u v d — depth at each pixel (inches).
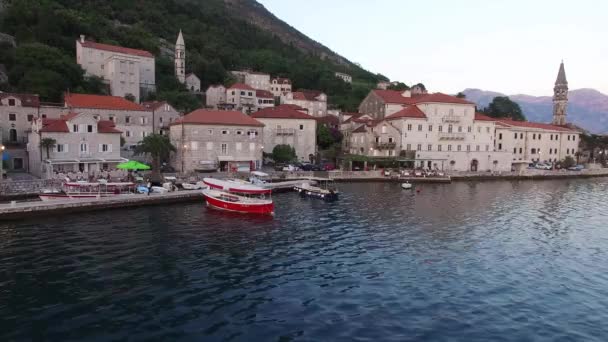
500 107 6884.8
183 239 1395.2
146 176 2559.1
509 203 2297.0
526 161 4478.3
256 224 1648.6
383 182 3253.0
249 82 6781.5
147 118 3496.6
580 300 940.0
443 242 1411.2
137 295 912.9
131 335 737.0
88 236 1406.3
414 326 791.7
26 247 1254.9
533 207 2177.7
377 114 4731.8
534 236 1526.8
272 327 777.6
